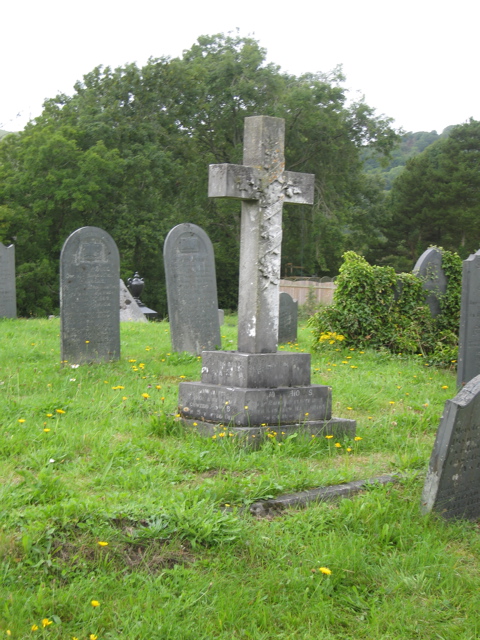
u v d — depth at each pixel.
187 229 8.64
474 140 37.53
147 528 3.24
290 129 26.50
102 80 26.64
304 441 4.83
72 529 3.15
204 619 2.77
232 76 26.27
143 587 2.91
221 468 4.30
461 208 35.91
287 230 29.58
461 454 3.92
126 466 4.26
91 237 7.89
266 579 3.07
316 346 9.37
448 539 3.70
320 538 3.45
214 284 8.85
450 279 9.95
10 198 24.17
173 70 26.00
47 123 25.86
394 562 3.33
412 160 38.53
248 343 5.14
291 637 2.75
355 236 33.84
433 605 3.04
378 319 9.37
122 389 6.34
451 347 9.25
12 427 4.84
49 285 24.36
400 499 4.02
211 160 27.72
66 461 4.32
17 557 2.96
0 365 7.56
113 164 23.34
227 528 3.36
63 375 7.07
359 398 6.44
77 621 2.69
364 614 2.95
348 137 27.78
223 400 4.95
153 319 16.77
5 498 3.45
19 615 2.63
